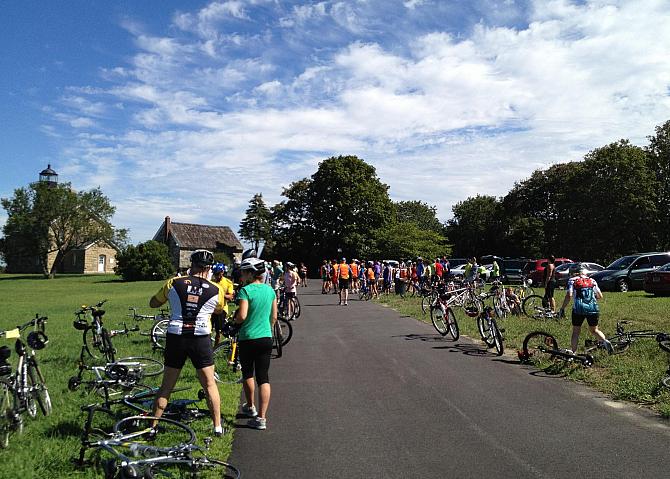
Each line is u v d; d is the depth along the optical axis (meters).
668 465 4.93
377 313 18.38
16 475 4.71
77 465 4.88
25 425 5.95
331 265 29.75
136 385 7.12
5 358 5.93
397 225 57.03
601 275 25.56
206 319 5.59
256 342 6.12
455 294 16.17
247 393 6.33
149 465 4.10
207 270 5.75
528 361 9.52
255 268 6.20
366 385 7.98
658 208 47.75
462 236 80.88
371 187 57.47
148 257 57.56
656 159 48.78
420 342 11.95
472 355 10.34
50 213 71.25
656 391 7.15
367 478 4.68
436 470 4.84
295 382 8.21
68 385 7.35
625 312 15.35
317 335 13.15
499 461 5.04
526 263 33.66
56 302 28.62
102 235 75.06
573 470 4.83
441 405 6.90
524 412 6.59
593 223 48.12
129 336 12.95
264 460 5.11
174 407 6.12
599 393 7.47
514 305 15.45
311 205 58.97
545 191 60.97
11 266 85.94
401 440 5.62
